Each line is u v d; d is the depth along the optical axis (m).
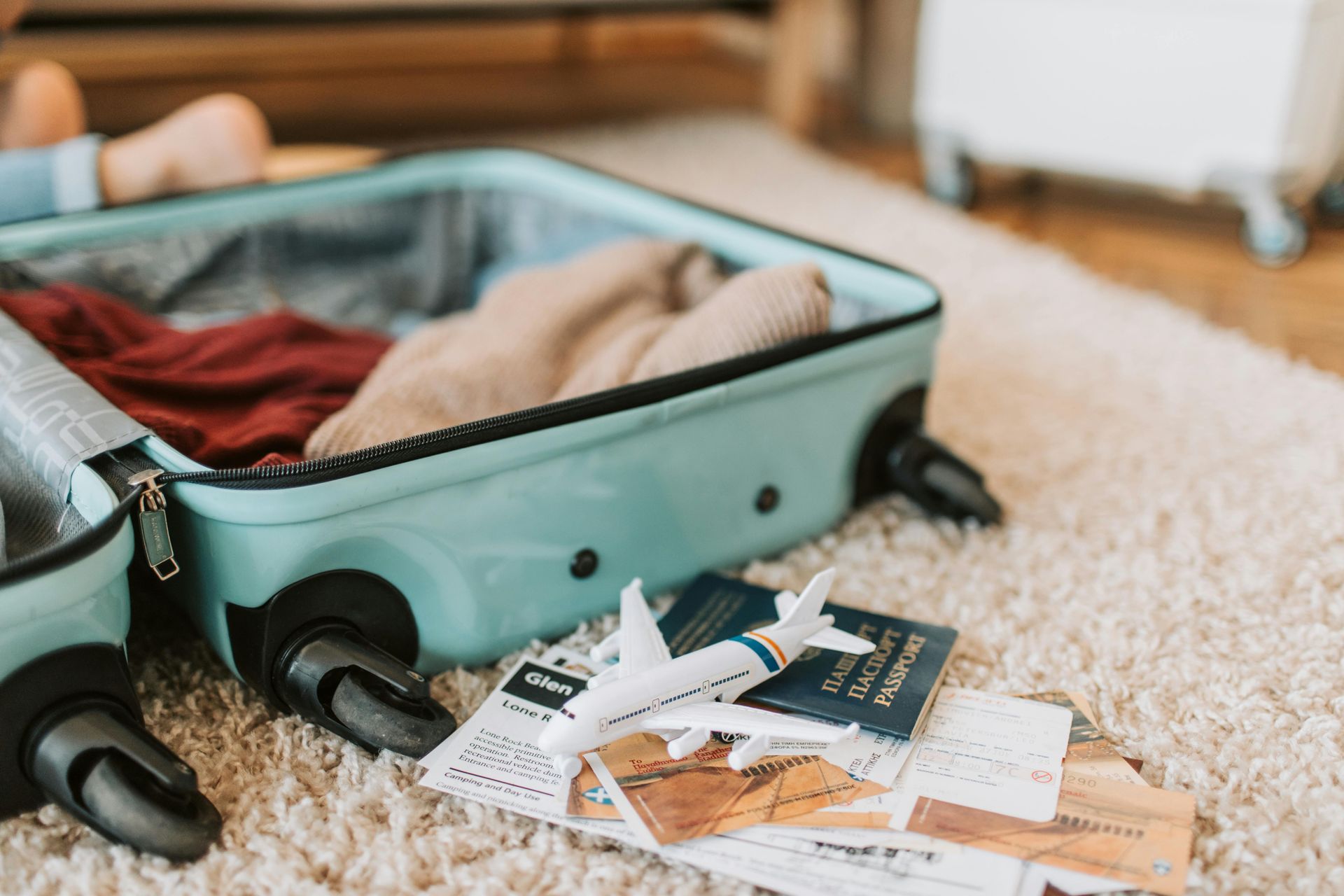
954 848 0.69
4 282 1.14
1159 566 1.01
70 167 1.28
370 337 1.22
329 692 0.75
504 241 1.53
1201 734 0.80
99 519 0.71
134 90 2.50
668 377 0.87
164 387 0.95
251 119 1.36
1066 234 1.97
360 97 2.62
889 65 2.51
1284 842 0.70
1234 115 1.74
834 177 2.18
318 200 1.37
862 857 0.68
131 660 0.87
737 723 0.71
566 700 0.82
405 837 0.71
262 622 0.74
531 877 0.68
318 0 1.88
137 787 0.67
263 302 1.33
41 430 0.76
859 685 0.81
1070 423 1.30
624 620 0.79
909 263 1.76
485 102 2.65
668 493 0.91
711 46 3.36
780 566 1.01
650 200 1.36
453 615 0.83
